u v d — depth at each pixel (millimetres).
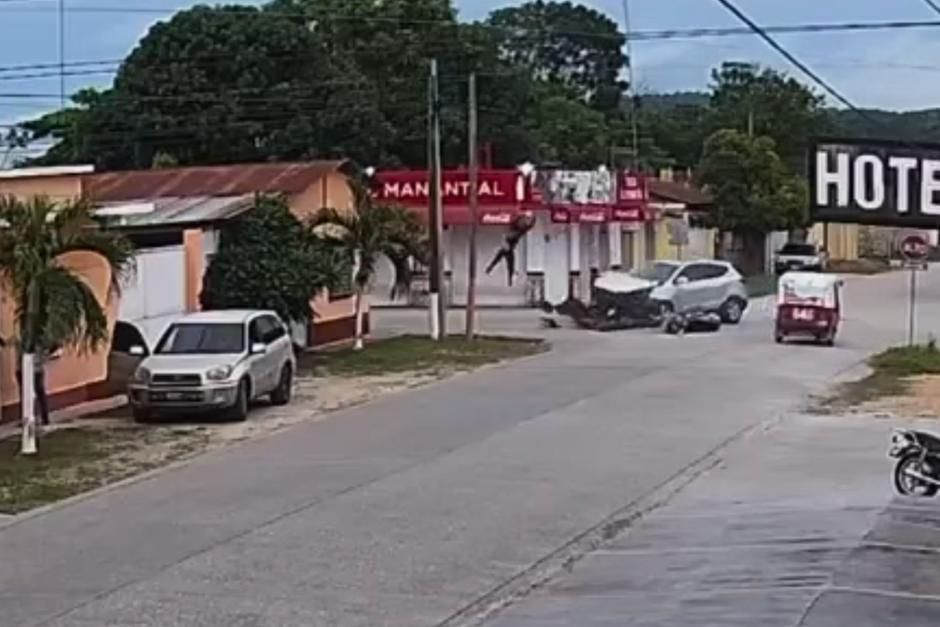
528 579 15477
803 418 29672
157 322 34969
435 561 16344
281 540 17531
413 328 51750
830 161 13383
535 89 84750
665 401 31922
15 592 14859
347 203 48438
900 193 13312
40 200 25328
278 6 76625
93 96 78500
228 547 17141
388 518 18938
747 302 59344
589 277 61719
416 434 26922
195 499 20547
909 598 13859
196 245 38156
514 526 18438
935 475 20516
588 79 106750
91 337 25594
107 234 26188
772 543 16969
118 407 31094
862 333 51188
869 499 20188
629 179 66750
